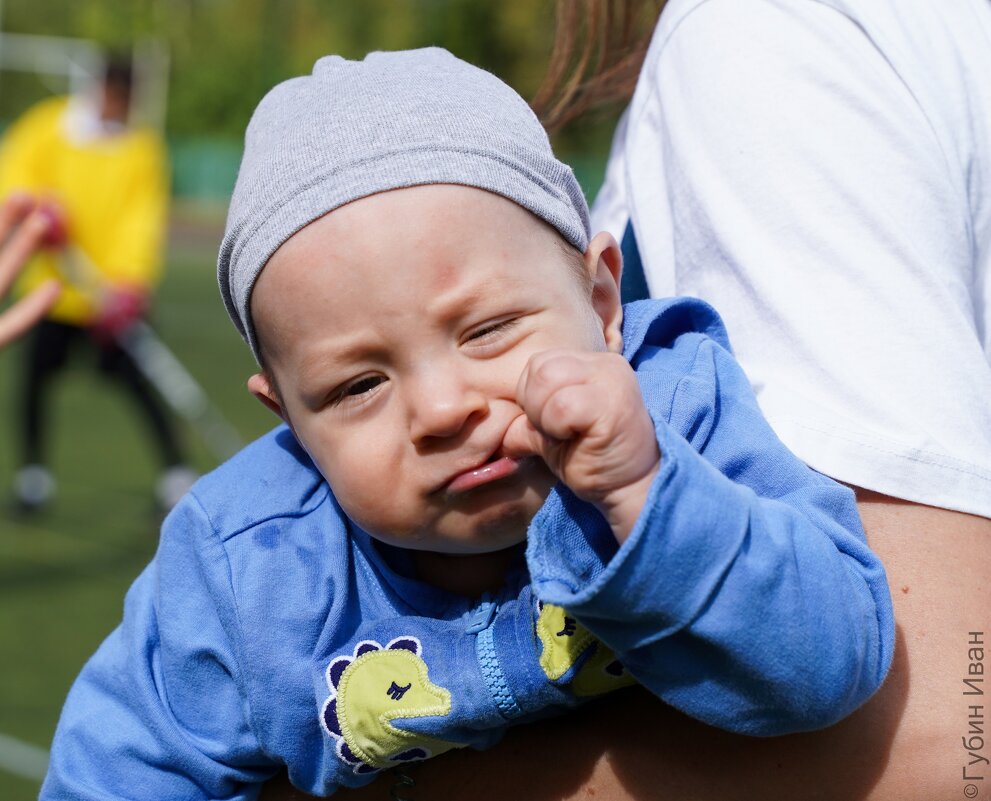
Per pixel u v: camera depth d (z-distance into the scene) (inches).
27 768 141.3
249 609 50.6
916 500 44.8
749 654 40.0
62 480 298.2
